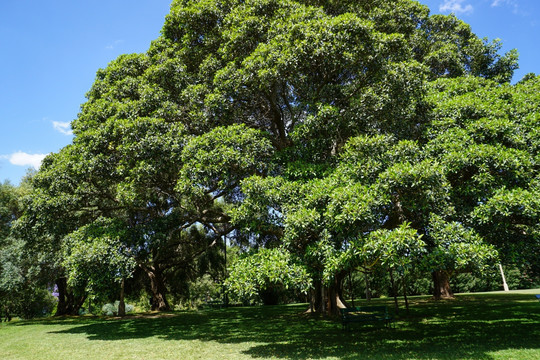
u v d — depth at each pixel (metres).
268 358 7.50
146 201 14.03
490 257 7.55
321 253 7.71
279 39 10.16
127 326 13.84
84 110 13.97
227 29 12.29
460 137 8.98
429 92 11.86
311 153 10.44
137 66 14.01
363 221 7.41
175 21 13.45
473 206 8.77
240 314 17.39
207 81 12.16
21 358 8.30
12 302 24.23
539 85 11.43
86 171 11.41
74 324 15.70
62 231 14.05
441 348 7.62
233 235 19.89
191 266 22.69
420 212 8.53
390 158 8.63
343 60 9.80
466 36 17.89
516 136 8.86
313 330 11.14
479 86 12.15
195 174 9.59
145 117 11.05
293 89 11.96
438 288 21.72
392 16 14.42
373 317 10.63
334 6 13.33
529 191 8.11
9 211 21.20
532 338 8.10
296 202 8.79
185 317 16.56
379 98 10.06
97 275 10.72
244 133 10.02
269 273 7.78
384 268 7.81
